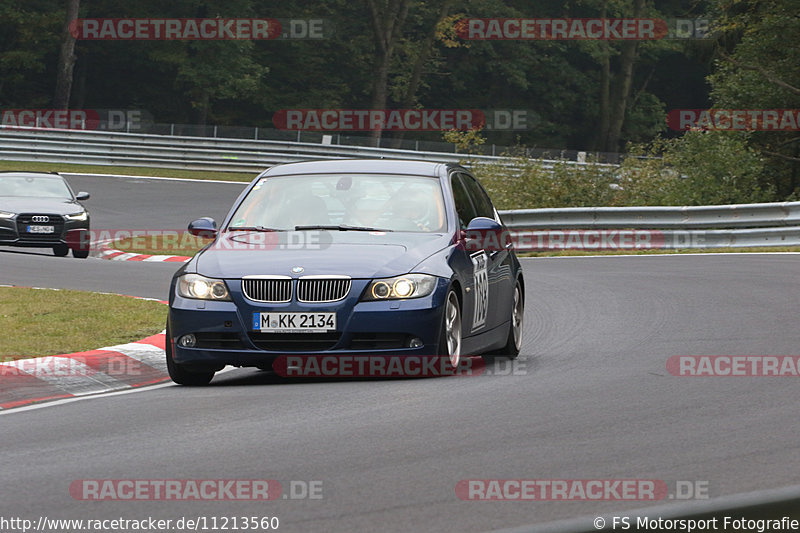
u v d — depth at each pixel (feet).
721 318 147.02
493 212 131.64
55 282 202.08
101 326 139.13
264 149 533.14
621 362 114.21
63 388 109.29
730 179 338.34
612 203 337.31
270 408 92.17
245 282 104.17
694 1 459.73
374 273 103.55
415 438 78.79
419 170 120.78
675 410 88.12
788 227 258.16
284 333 102.58
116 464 73.36
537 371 110.11
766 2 422.82
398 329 102.32
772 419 84.02
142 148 526.57
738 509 60.49
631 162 344.49
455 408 89.76
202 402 96.99
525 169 343.67
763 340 126.62
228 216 117.29
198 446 78.18
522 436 79.00
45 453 77.82
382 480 67.26
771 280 191.01
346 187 118.11
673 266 223.92
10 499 64.90
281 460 73.00
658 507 60.95
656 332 136.36
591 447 75.36
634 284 192.24
